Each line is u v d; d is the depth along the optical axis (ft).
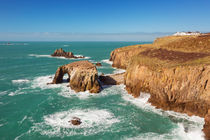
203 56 148.56
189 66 122.01
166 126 101.76
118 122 107.34
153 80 138.00
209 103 104.37
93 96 154.61
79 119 109.50
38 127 101.30
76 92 164.04
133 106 131.75
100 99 147.33
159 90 131.13
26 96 152.87
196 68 116.26
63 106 132.05
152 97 136.77
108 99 147.43
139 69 156.35
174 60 152.87
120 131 97.19
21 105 133.18
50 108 128.16
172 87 124.57
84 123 106.01
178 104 119.55
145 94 145.48
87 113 119.85
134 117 113.70
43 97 151.02
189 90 115.24
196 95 111.24
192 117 110.11
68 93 162.09
